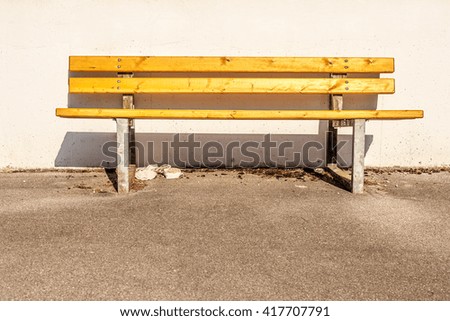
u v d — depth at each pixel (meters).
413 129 5.48
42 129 5.36
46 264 2.90
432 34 5.35
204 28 5.27
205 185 4.69
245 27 5.28
